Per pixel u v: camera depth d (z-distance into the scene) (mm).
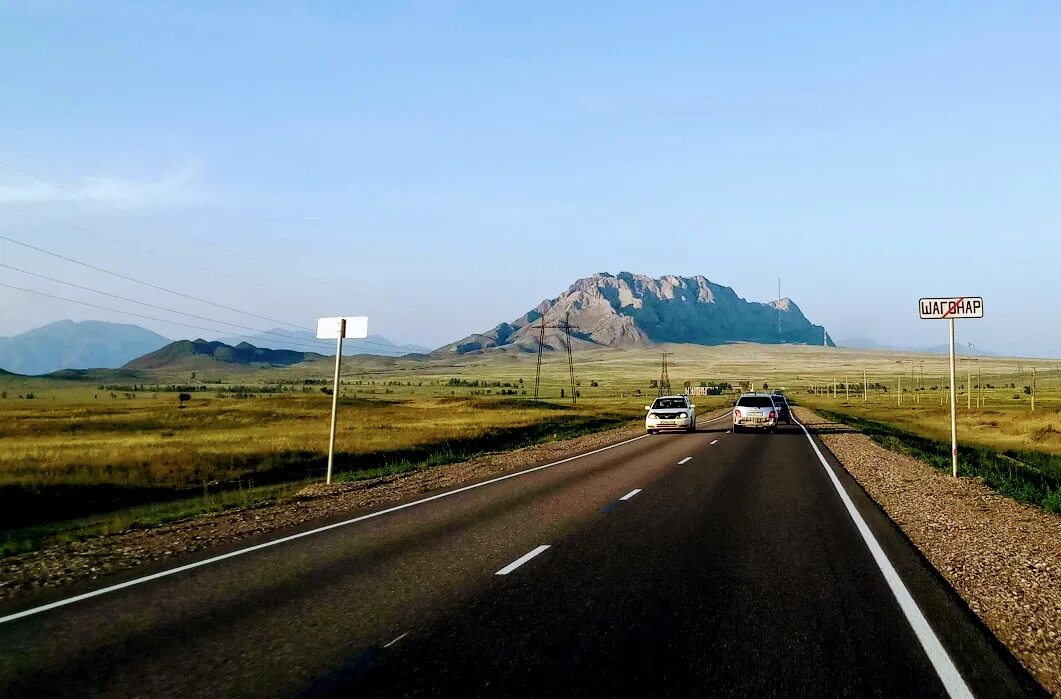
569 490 15398
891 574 7848
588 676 4922
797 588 7262
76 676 5059
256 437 40375
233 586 7656
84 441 38500
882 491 15547
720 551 9078
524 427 45406
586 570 8055
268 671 5078
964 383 194625
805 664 5164
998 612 6582
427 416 65250
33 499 18922
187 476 23953
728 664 5152
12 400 116688
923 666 5137
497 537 10156
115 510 18531
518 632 5867
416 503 14109
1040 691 4738
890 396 140125
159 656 5445
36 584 8227
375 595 7109
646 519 11562
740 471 19031
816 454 24562
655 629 5941
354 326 18609
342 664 5195
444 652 5406
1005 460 29906
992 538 10242
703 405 105688
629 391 176875
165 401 91812
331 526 11633
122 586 7844
